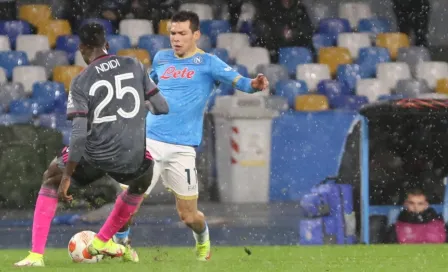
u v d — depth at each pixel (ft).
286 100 208.13
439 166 126.31
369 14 237.04
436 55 233.14
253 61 217.77
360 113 121.90
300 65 217.77
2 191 176.96
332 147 203.00
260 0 228.63
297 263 88.33
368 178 122.93
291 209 185.57
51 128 181.16
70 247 86.28
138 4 227.40
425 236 125.49
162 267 81.82
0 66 211.00
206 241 93.35
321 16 236.22
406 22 233.76
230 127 198.70
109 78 79.71
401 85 215.72
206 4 232.12
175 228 154.10
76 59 215.10
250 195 199.62
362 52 223.92
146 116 86.99
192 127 93.04
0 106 200.13
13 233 147.54
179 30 92.63
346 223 124.36
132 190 83.61
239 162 198.49
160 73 94.12
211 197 201.36
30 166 178.29
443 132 125.90
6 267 82.02
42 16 223.71
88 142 80.07
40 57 212.64
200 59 93.25
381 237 125.49
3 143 177.37
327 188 125.18
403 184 126.21
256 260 93.30
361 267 84.28
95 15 228.22
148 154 82.02
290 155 201.57
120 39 215.31
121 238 88.94
